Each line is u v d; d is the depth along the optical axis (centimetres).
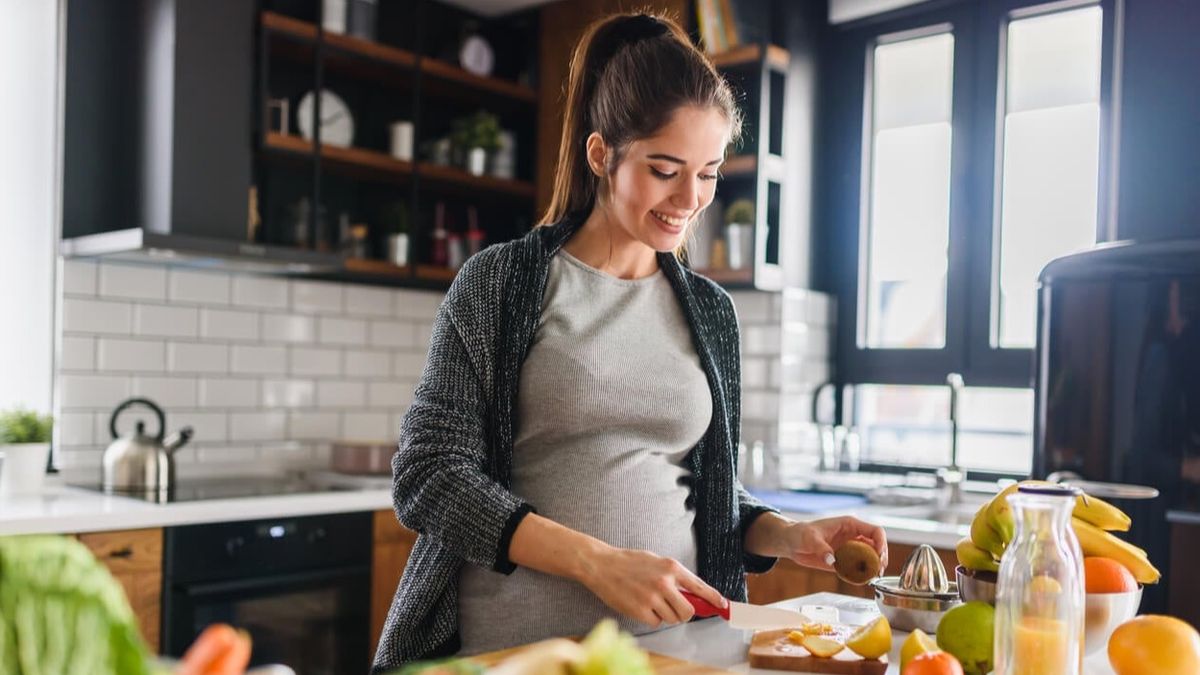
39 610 61
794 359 344
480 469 128
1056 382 224
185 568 255
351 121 352
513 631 128
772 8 340
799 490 313
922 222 343
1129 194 235
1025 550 98
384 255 361
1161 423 210
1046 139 315
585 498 133
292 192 350
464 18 401
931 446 339
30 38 296
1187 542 205
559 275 141
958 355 331
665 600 110
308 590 280
